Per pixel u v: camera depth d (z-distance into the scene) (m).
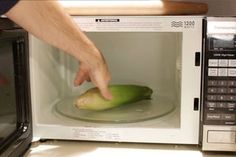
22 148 0.58
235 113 0.56
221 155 0.58
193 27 0.57
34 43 0.64
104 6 0.57
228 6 0.83
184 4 0.61
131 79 0.87
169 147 0.61
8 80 0.57
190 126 0.59
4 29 0.50
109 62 0.86
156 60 0.85
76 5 0.58
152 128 0.61
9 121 0.57
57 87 0.81
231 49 0.55
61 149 0.61
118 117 0.67
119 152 0.59
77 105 0.68
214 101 0.57
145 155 0.58
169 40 0.83
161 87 0.86
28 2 0.40
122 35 0.84
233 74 0.55
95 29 0.59
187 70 0.58
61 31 0.46
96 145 0.63
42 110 0.69
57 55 0.81
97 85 0.61
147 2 0.58
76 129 0.62
